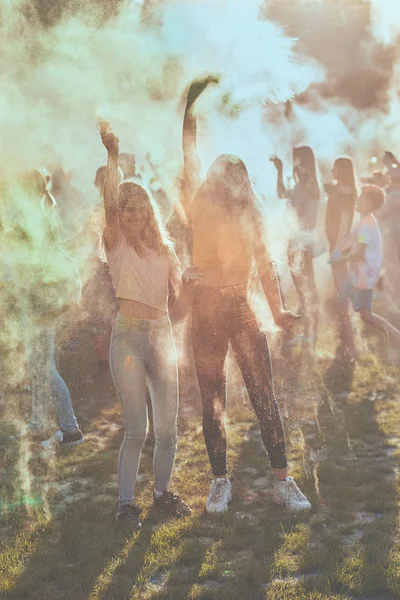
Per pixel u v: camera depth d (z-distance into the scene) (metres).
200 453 5.32
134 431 4.17
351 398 6.53
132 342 4.12
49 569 3.67
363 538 3.88
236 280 4.32
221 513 4.28
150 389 4.30
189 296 4.29
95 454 5.35
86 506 4.38
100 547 3.87
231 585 3.48
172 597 3.39
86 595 3.43
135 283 4.09
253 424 5.95
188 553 3.77
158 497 4.36
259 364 4.36
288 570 3.61
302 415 6.07
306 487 4.62
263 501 4.48
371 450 5.30
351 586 3.40
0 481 4.84
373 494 4.45
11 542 3.98
